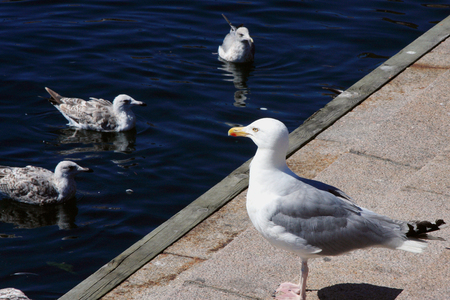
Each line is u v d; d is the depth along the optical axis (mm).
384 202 5461
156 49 13188
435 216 5215
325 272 4789
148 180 9070
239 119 10711
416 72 8641
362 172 6227
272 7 15172
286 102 11273
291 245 4340
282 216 4316
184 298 4547
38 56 12555
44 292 6734
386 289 4539
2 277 7023
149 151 9898
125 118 10750
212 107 11141
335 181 6082
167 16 14648
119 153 9945
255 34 13922
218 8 15141
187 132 10359
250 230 5457
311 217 4262
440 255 4523
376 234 4242
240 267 4938
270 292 4625
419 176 5844
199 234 5652
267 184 4430
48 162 9734
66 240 7812
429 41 9609
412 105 7383
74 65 12336
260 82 12094
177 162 9516
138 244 5527
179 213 5957
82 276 7047
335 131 7309
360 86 8328
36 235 8039
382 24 14094
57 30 13586
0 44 12820
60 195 8859
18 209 8914
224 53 12914
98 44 13156
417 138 6730
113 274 5152
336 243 4254
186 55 13047
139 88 11688
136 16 14562
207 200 6168
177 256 5363
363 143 6711
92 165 9602
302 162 6691
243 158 9562
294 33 13945
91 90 11602
